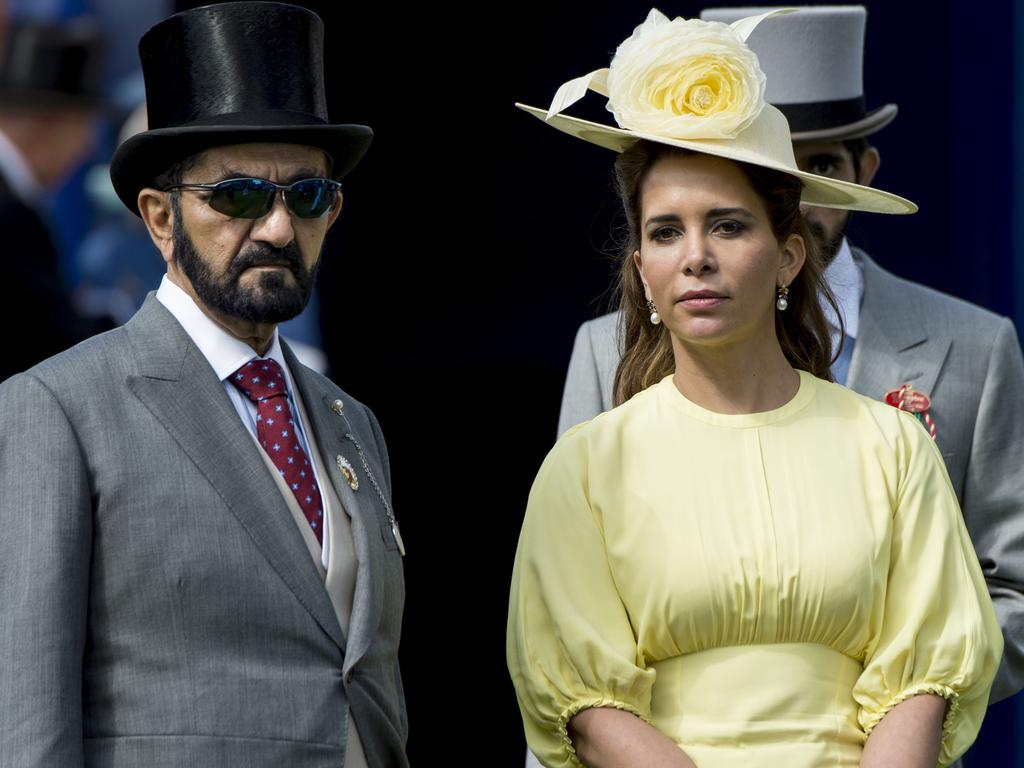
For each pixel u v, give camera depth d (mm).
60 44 19438
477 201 23125
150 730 11414
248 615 11703
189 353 12289
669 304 11797
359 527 12492
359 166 22875
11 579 11281
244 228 12070
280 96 12367
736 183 11672
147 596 11547
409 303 23281
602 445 12125
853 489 11812
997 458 15211
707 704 11477
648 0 22719
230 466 12008
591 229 21984
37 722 10977
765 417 12062
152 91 12742
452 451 23766
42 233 19531
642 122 11719
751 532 11617
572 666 11609
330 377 23203
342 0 22453
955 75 22922
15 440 11594
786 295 12422
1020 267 22875
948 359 15312
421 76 22812
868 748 11352
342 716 11906
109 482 11609
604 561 11875
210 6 12391
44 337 19516
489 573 24156
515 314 23422
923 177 23141
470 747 24219
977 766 22500
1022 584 14969
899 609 11719
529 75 22906
